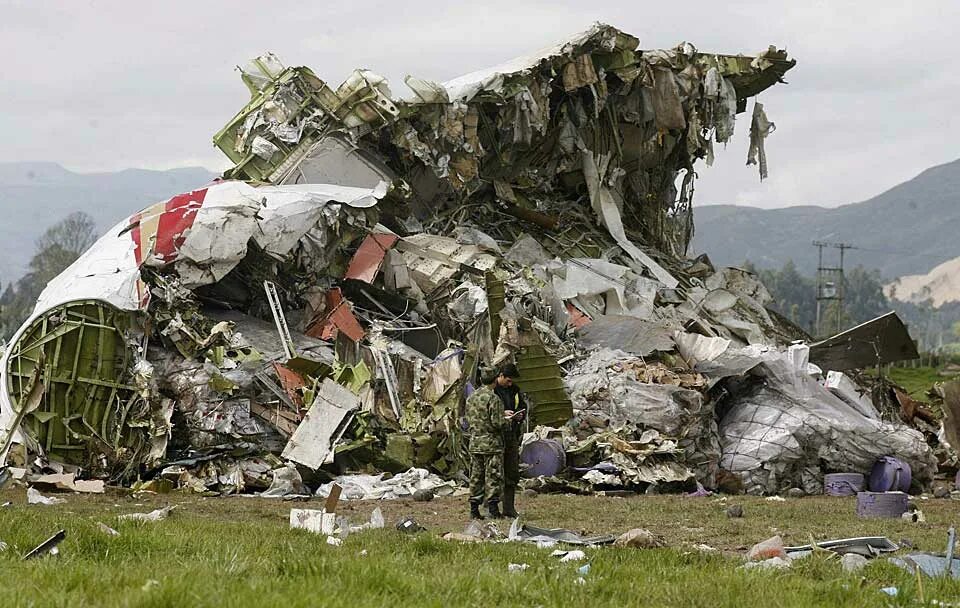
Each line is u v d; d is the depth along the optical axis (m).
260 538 17.39
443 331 46.56
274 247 43.50
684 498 35.56
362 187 54.12
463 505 31.06
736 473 41.19
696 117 65.44
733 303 62.91
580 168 65.19
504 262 51.91
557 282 54.25
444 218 58.09
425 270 48.12
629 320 49.09
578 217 64.69
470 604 11.74
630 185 68.00
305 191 47.69
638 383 41.78
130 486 36.25
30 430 36.22
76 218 196.75
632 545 19.55
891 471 41.06
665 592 13.20
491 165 60.84
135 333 38.53
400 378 41.72
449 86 58.66
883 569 15.61
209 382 37.72
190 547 15.52
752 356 44.91
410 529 21.38
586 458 38.84
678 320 57.75
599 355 45.09
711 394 44.19
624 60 62.03
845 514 29.56
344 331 43.41
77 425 36.88
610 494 37.00
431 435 39.41
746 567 15.91
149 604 10.29
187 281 41.44
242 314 44.69
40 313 38.16
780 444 41.22
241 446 37.12
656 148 66.62
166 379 38.22
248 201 44.22
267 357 40.56
